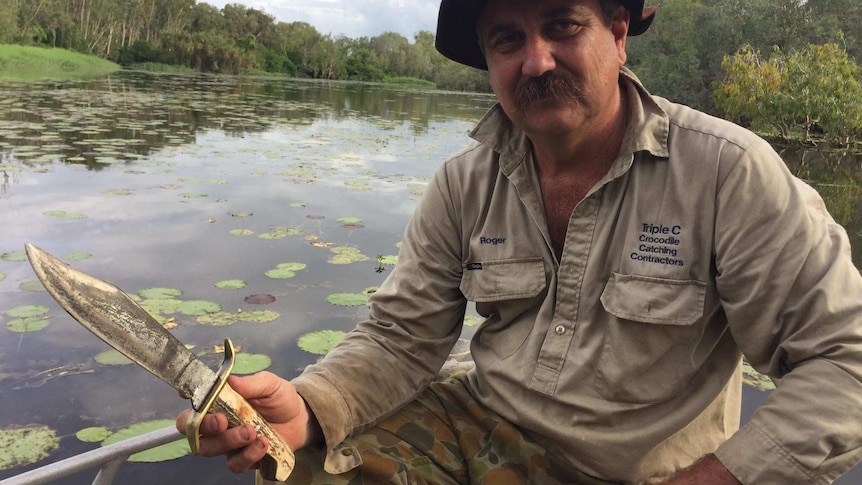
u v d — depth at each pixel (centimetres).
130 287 336
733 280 104
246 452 92
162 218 475
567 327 116
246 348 275
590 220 114
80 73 2764
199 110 1387
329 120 1389
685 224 108
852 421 93
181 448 211
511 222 123
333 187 618
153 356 77
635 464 112
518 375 120
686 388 112
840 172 963
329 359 122
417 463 119
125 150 782
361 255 403
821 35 1748
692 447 117
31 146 768
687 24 1923
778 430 98
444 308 130
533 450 120
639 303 108
